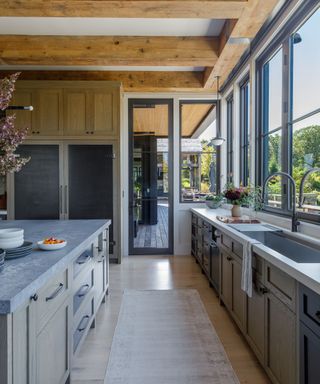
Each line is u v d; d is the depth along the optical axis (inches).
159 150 204.1
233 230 101.8
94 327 100.3
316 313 49.1
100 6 100.1
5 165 68.2
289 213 109.5
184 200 206.1
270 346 68.6
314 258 78.0
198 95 200.1
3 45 138.6
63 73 178.4
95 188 172.7
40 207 171.0
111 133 171.8
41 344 51.9
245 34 118.6
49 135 170.2
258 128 141.4
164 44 139.6
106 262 123.6
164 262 183.5
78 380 73.7
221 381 73.5
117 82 171.6
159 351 86.6
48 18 123.2
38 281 48.3
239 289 92.9
